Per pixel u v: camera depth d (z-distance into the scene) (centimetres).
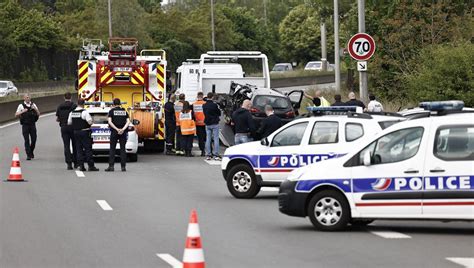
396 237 2773
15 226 2992
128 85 6062
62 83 15662
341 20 10025
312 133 3634
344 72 15650
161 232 2870
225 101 6594
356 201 2828
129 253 2494
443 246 2598
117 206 3516
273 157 3700
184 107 5859
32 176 4650
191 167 5200
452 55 5616
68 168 5012
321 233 2858
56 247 2589
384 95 7525
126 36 16562
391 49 7281
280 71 17075
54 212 3341
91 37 16775
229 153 3822
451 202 2719
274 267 2292
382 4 7869
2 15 15562
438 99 5638
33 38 15412
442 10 7175
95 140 5291
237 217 3234
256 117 5872
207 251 2533
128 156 5512
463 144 2736
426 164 2747
